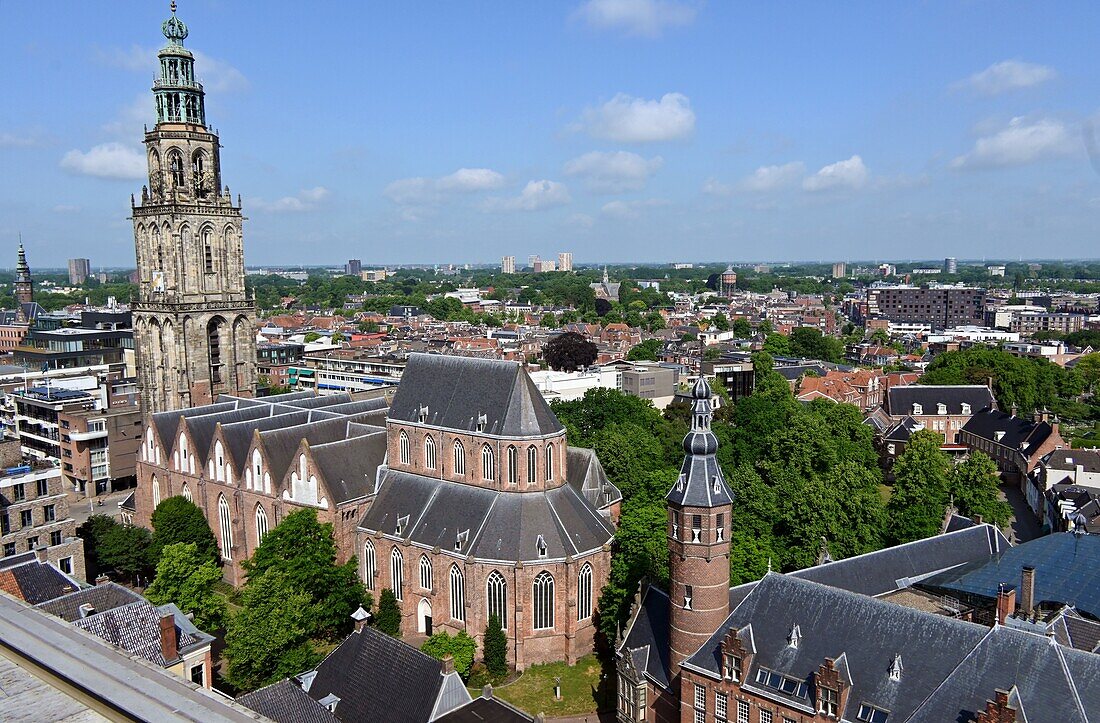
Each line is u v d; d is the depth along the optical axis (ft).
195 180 487.20
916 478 417.49
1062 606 272.10
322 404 492.13
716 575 240.32
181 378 491.72
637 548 321.11
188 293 488.85
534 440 327.06
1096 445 604.49
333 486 357.61
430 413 358.23
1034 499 526.16
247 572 382.42
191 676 242.99
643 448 461.78
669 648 252.21
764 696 218.59
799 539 365.81
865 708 203.62
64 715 44.60
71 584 280.51
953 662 200.03
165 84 469.98
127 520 468.34
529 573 308.81
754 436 531.50
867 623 217.77
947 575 305.73
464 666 298.56
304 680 254.06
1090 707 180.34
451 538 326.44
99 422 561.43
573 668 313.73
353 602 339.36
